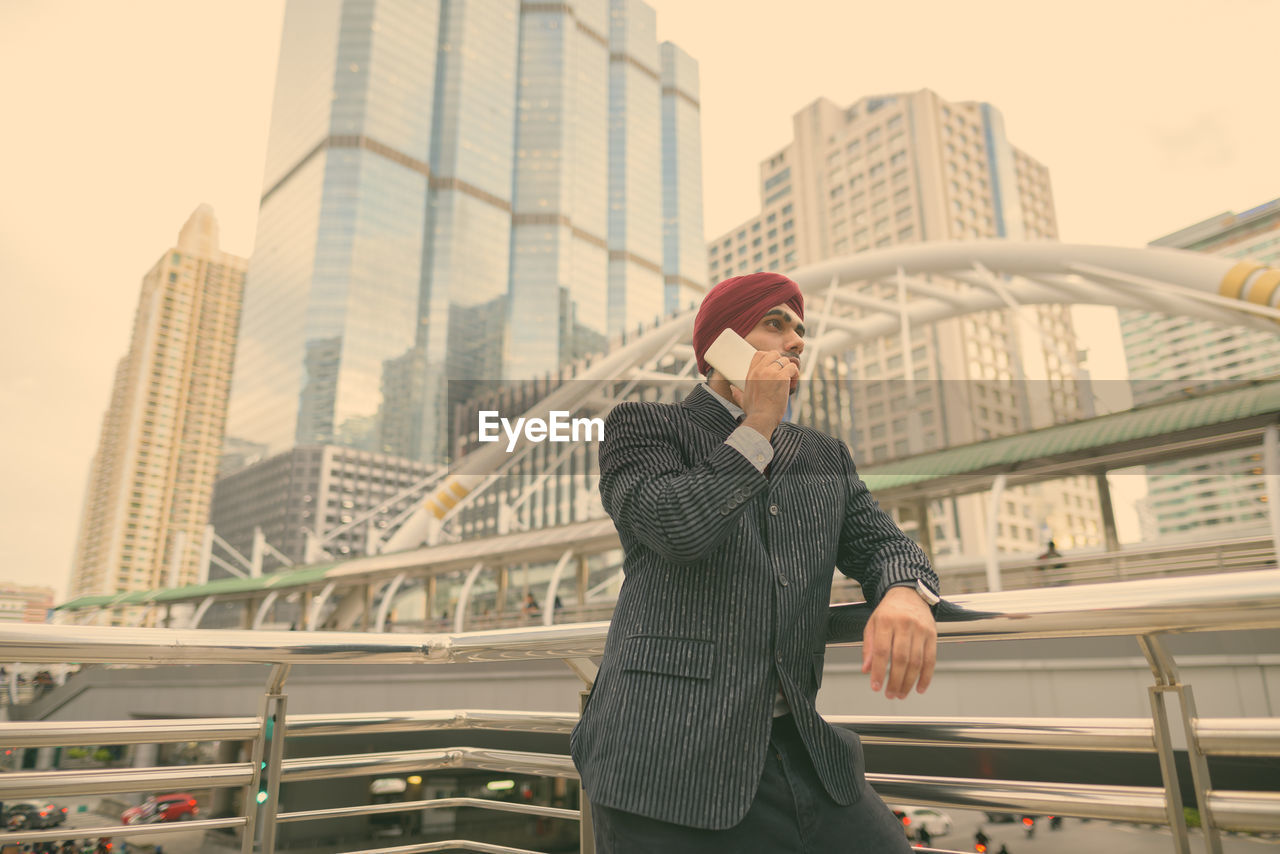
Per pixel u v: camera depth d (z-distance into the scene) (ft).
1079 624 3.59
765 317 4.10
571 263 467.11
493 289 442.50
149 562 529.86
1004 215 402.31
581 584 86.12
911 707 39.29
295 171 437.58
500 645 6.34
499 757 7.06
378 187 418.92
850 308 332.19
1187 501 289.12
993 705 37.06
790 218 434.71
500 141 463.42
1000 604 3.79
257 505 405.39
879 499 61.11
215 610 344.69
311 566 131.95
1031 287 126.62
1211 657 32.12
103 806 59.98
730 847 3.27
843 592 53.26
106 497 550.77
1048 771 28.58
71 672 102.78
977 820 53.67
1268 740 3.41
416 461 407.85
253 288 447.42
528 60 488.02
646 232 509.35
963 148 395.96
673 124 551.18
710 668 3.45
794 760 3.46
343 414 397.60
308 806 59.36
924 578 3.79
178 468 554.05
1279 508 41.45
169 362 566.36
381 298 412.98
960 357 310.24
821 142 425.28
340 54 428.97
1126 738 3.88
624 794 3.37
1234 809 3.47
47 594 609.42
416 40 444.96
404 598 233.96
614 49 531.91
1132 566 43.86
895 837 3.66
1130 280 103.76
